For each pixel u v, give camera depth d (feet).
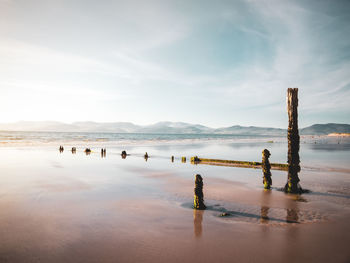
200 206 30.22
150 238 21.77
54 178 48.98
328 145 169.17
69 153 101.19
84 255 18.75
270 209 30.14
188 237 22.06
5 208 29.76
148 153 107.04
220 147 155.53
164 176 53.01
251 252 19.38
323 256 18.79
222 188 41.55
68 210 29.40
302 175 52.31
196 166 68.28
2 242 20.76
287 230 23.71
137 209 30.07
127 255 18.80
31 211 28.81
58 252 19.17
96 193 37.86
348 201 33.58
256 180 48.62
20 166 63.72
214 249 19.84
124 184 44.75
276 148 146.20
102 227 24.20
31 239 21.42
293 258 18.51
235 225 24.93
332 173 54.60
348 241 21.34
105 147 141.90
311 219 26.68
